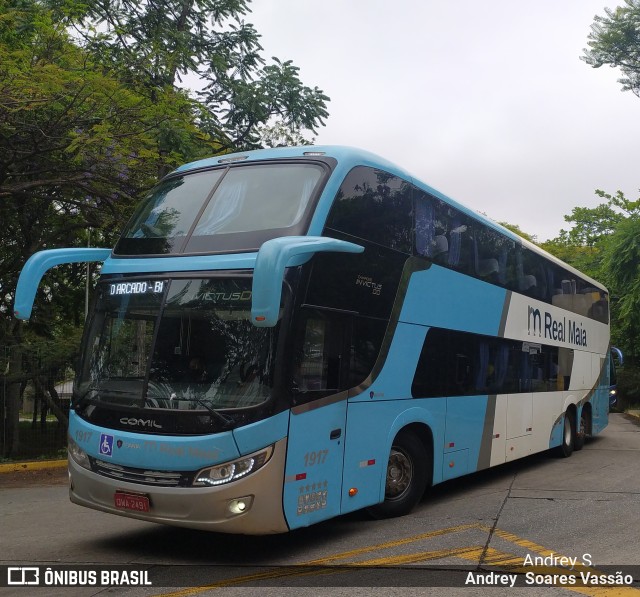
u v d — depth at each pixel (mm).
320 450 6477
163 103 14312
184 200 7254
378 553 6504
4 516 8922
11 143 12797
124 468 6223
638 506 8789
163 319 6406
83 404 6660
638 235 25109
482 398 9992
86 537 7422
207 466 5840
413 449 8273
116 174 13625
